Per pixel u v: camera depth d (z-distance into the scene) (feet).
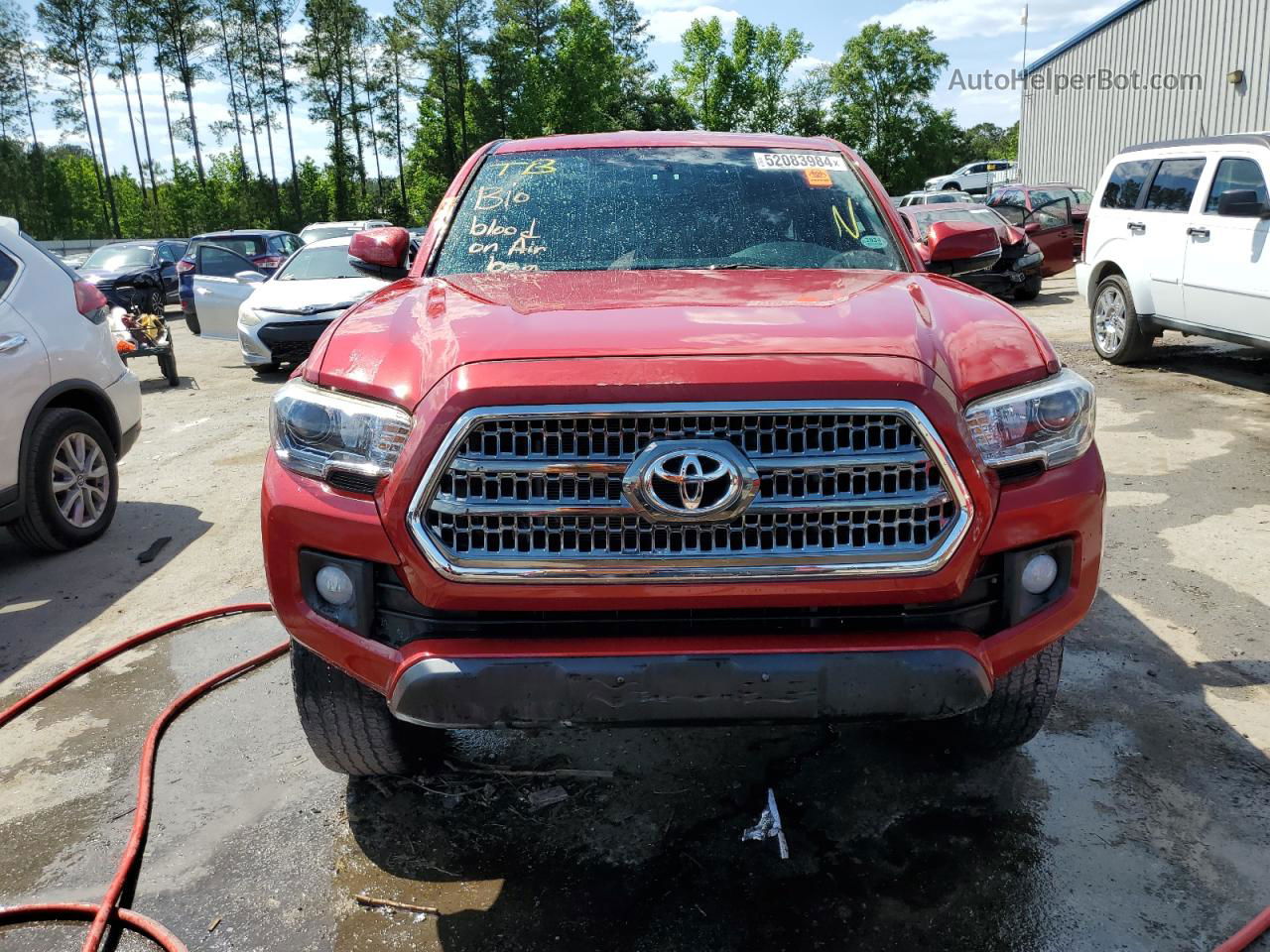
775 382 6.77
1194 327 26.63
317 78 244.22
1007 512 7.23
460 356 7.18
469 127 246.88
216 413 30.96
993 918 7.68
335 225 72.74
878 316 7.79
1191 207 26.40
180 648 13.33
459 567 6.96
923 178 243.19
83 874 8.73
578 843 8.82
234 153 244.83
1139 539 15.81
